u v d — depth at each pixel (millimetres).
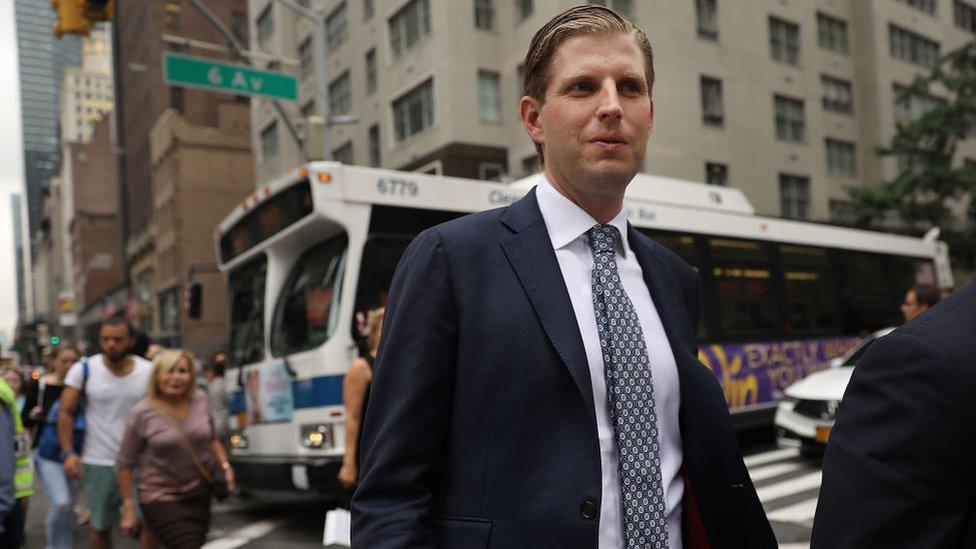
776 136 24688
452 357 1550
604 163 1574
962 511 1111
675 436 1632
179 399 4457
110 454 5234
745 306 9562
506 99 20266
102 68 172500
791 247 10453
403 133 21812
